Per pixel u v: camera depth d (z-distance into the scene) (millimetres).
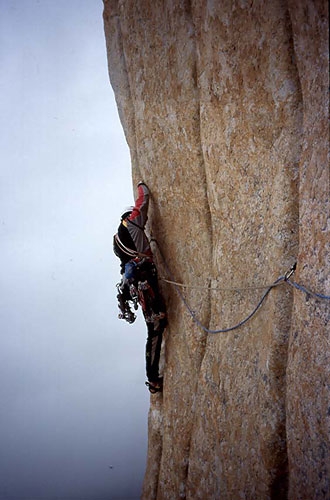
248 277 5023
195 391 6051
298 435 4180
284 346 4449
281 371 4484
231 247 5277
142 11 6008
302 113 4223
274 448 4520
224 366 5391
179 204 6039
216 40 4965
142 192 6336
